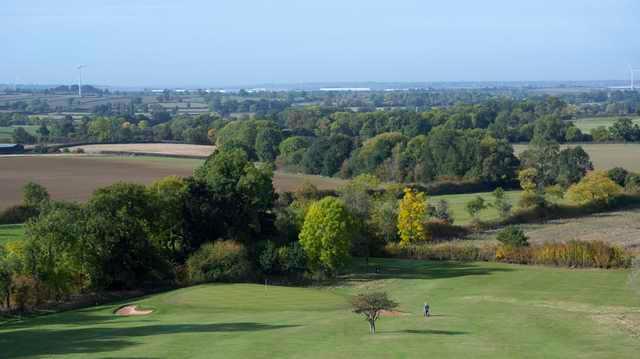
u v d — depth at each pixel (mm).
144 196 90375
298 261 90250
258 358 48375
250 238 99062
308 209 102438
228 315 66625
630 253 95062
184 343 53750
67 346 53938
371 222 108562
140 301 75000
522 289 79125
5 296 72625
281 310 69375
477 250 101938
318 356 48469
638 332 54438
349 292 83188
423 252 103938
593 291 76875
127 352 51219
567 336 53344
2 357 50906
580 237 114250
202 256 88188
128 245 83750
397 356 47875
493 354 48031
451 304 70812
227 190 98062
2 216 114188
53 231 77250
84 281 81062
